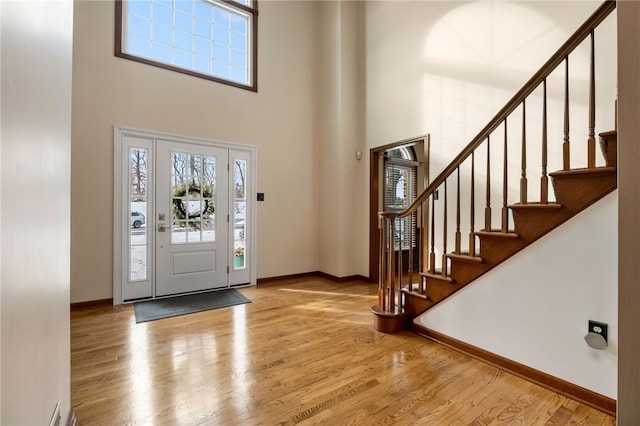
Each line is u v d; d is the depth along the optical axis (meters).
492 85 3.18
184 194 3.98
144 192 3.72
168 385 1.96
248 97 4.45
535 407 1.76
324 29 5.02
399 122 4.18
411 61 4.03
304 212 5.00
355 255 4.87
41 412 1.00
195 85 4.03
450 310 2.51
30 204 0.89
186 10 4.07
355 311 3.38
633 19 0.74
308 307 3.51
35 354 0.94
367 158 4.70
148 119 3.70
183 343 2.56
